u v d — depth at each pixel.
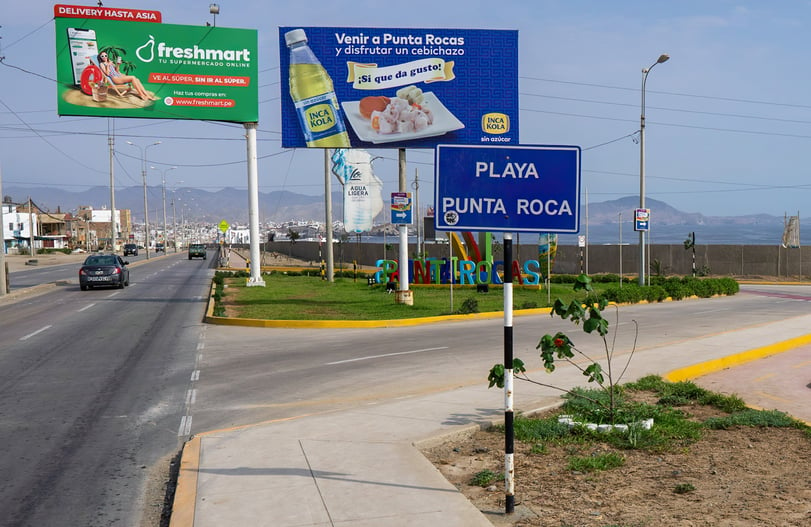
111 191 70.56
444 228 6.19
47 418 10.17
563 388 11.18
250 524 5.75
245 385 12.59
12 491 7.16
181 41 32.25
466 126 27.89
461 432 8.53
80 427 9.68
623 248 57.25
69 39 31.09
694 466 7.30
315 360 15.24
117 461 8.16
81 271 35.91
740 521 5.71
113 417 10.24
